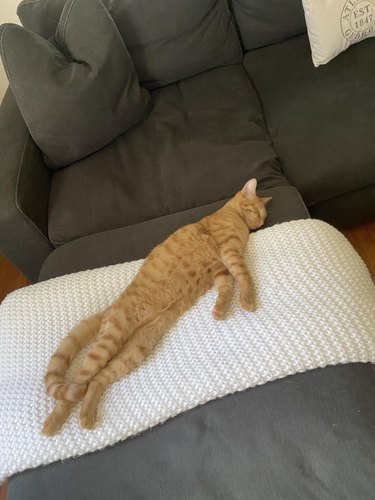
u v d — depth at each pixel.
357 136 1.30
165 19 1.61
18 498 0.74
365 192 1.38
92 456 0.76
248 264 0.98
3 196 1.25
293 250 0.95
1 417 0.81
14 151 1.37
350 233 1.56
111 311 0.92
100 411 0.79
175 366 0.83
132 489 0.70
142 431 0.77
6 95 1.65
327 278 0.88
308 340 0.78
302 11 1.68
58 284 1.03
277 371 0.75
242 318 0.86
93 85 1.42
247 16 1.72
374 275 1.42
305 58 1.66
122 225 1.30
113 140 1.59
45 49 1.39
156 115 1.63
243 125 1.48
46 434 0.76
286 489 0.64
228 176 1.31
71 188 1.43
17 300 1.01
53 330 0.95
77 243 1.24
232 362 0.79
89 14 1.43
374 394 0.71
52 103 1.38
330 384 0.73
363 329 0.79
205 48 1.70
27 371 0.88
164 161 1.42
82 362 0.89
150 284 0.97
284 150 1.38
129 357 0.85
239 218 1.09
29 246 1.35
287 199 1.16
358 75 1.48
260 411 0.73
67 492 0.72
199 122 1.54
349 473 0.64
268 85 1.63
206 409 0.76
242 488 0.66
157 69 1.72
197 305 0.94
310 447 0.67
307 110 1.45
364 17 1.47
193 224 1.09
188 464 0.71
